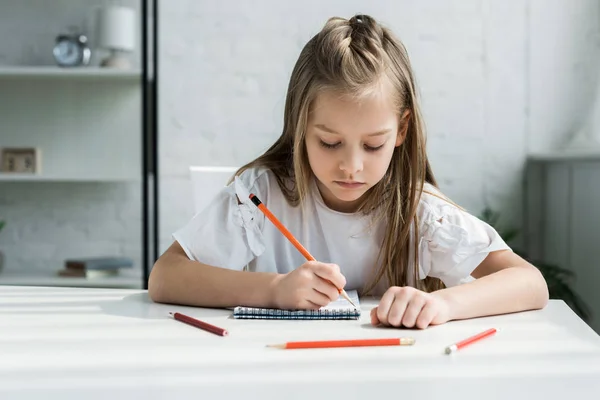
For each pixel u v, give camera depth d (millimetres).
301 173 1234
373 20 1214
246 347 814
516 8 2926
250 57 2973
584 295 2631
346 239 1309
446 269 1229
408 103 1198
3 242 2941
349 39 1117
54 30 2834
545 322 977
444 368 714
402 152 1249
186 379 678
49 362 750
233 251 1224
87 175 2811
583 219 2621
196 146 2988
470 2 2943
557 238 2836
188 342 841
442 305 964
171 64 2977
